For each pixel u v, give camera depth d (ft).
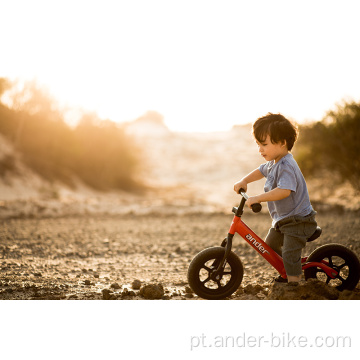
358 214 37.65
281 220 12.85
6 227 35.40
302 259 13.73
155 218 44.62
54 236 30.30
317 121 54.19
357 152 51.83
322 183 58.80
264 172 13.51
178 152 315.58
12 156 116.26
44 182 112.88
